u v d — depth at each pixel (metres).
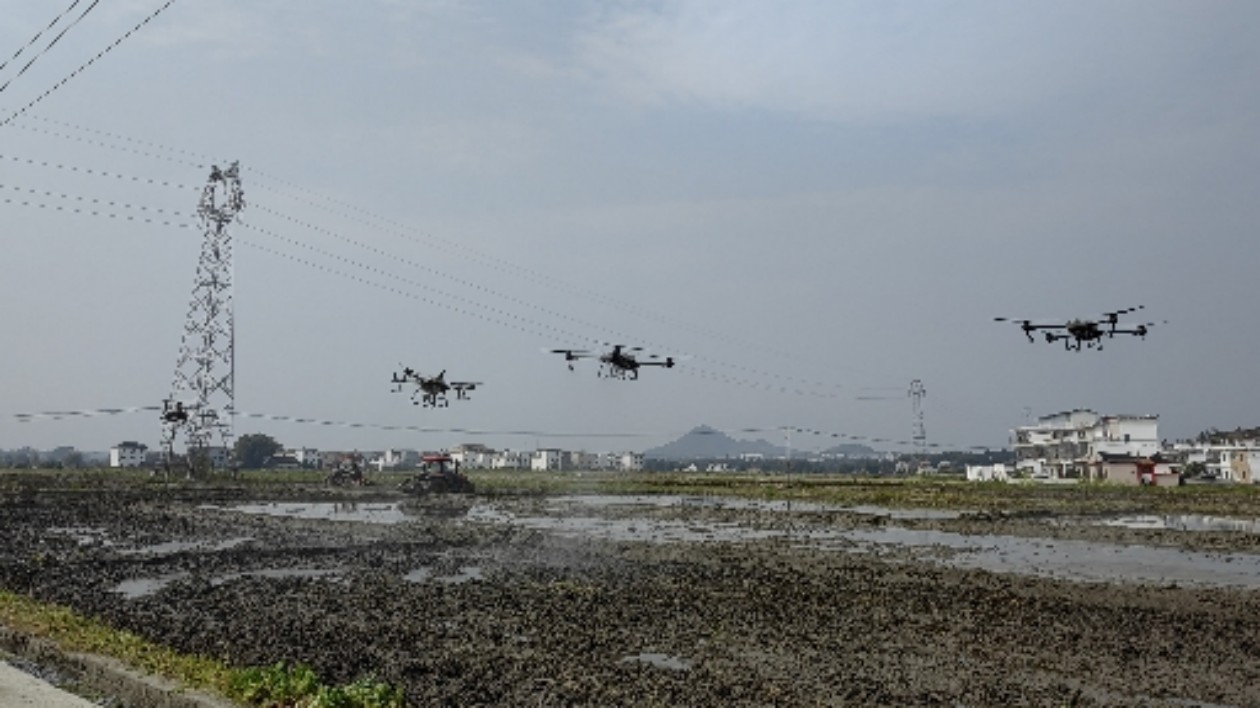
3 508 51.31
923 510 56.88
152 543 34.22
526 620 17.95
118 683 12.36
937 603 20.19
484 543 34.38
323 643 15.57
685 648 15.31
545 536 35.94
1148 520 48.84
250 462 164.00
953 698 12.16
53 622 15.74
